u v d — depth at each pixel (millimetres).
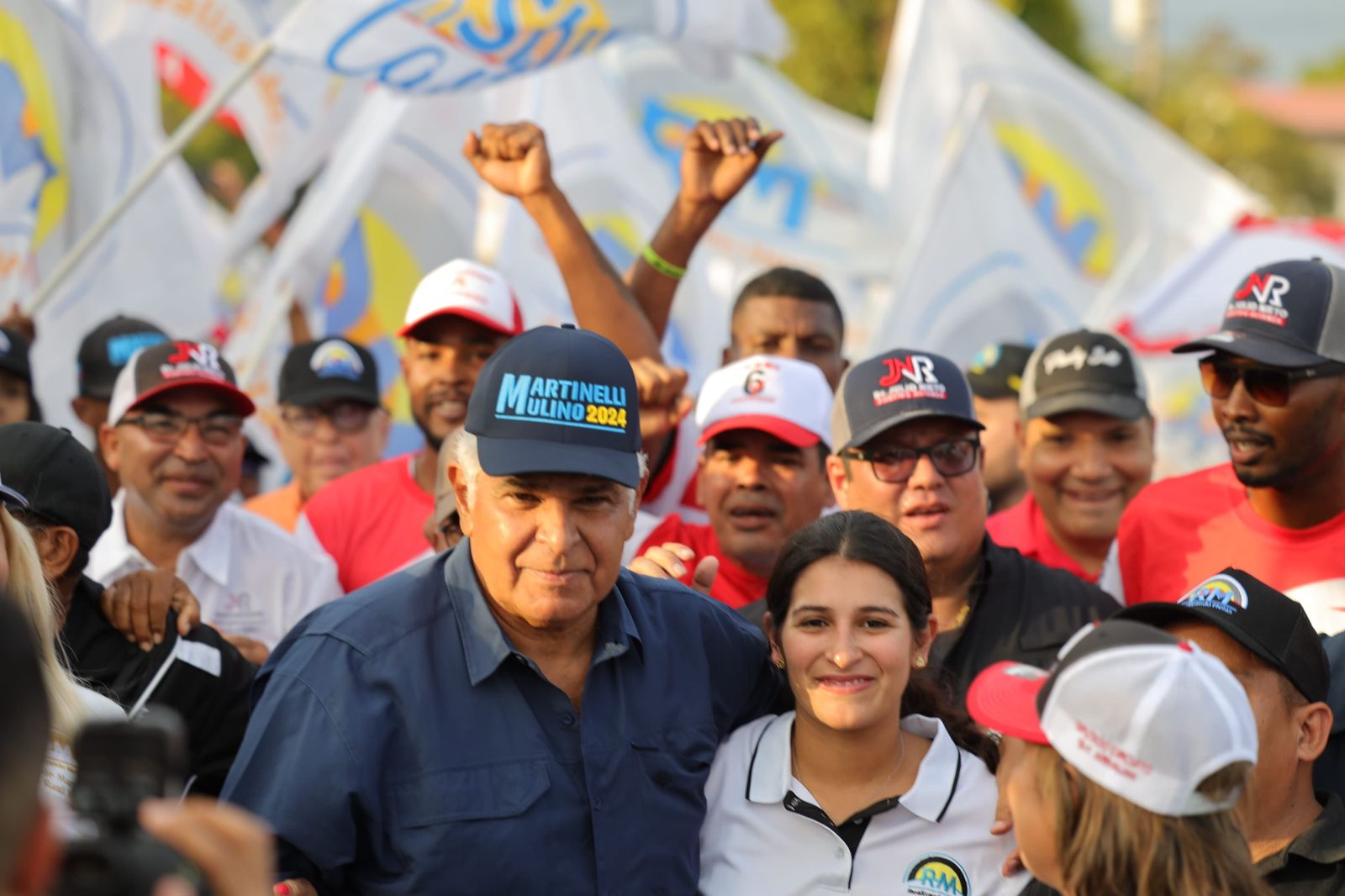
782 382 5168
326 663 3504
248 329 7781
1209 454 9227
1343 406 4395
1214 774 2814
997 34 10625
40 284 7578
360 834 3453
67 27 7617
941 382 4609
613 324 5145
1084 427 5852
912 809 3758
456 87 6469
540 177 5168
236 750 4293
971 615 4645
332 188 7922
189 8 8594
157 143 8586
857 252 10930
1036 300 9086
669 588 3982
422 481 6090
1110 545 5887
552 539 3418
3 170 7301
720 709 3936
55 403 7676
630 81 10625
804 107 11250
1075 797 2902
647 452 5141
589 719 3615
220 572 5453
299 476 6906
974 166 9023
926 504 4570
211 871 1910
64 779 3322
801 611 3738
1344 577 4531
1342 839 3457
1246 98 48562
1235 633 3484
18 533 3477
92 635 4238
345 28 6336
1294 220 9461
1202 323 9172
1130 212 10539
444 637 3604
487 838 3455
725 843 3789
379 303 8508
